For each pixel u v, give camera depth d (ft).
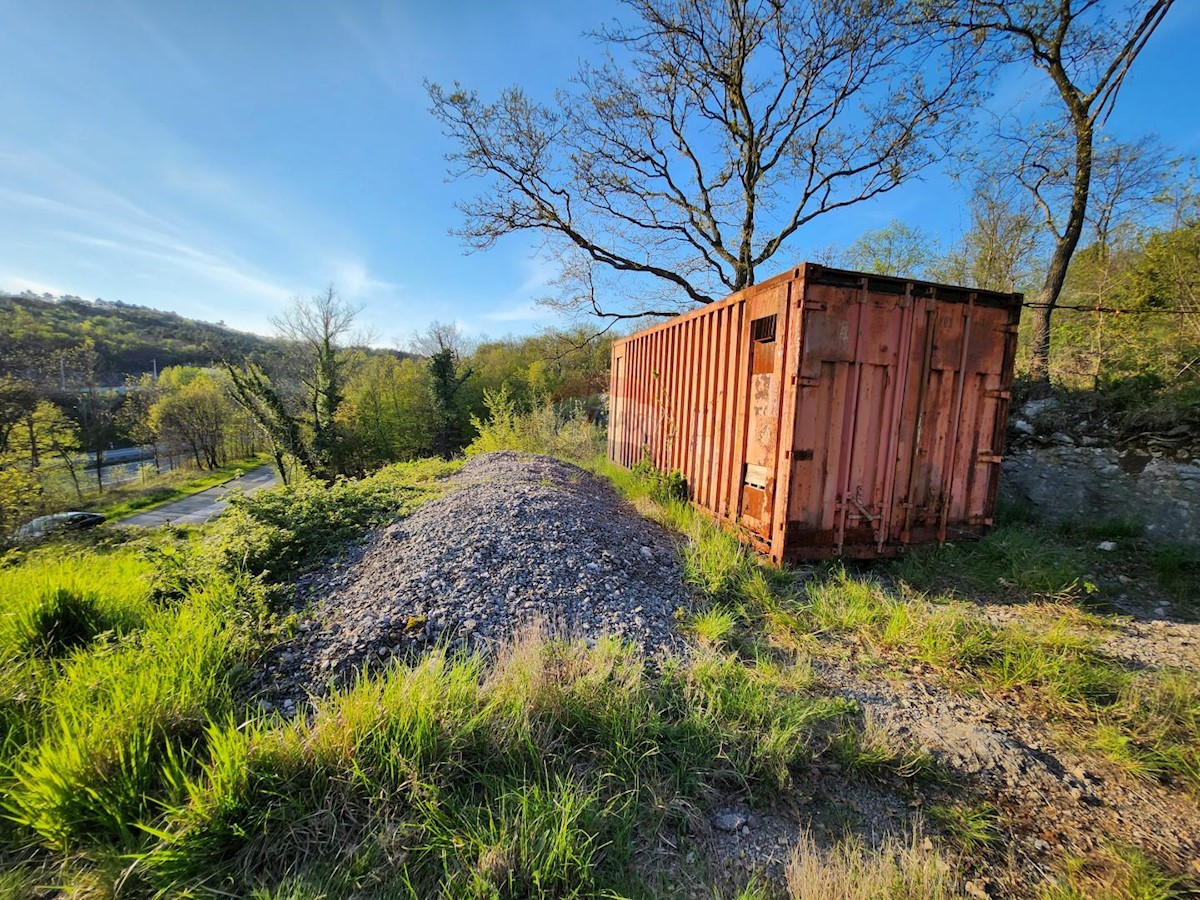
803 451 13.84
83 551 19.04
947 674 9.46
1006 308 15.20
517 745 6.66
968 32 25.90
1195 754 7.23
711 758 6.96
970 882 5.37
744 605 12.26
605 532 16.24
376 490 21.45
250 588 11.50
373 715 6.67
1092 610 12.41
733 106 40.60
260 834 5.50
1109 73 21.74
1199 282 19.47
